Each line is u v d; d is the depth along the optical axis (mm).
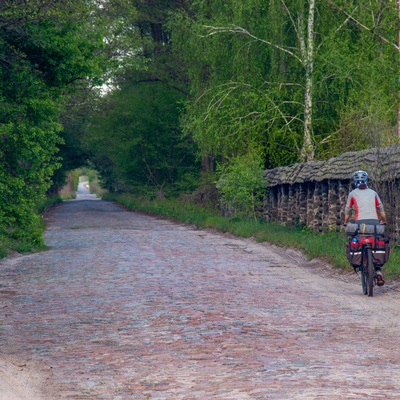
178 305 22484
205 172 96062
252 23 62812
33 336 18094
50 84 44719
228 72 66812
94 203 167250
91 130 117000
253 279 29656
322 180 47750
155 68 101562
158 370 14000
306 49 61125
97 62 45719
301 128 64688
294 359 14617
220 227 63531
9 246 43906
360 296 24578
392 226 34688
